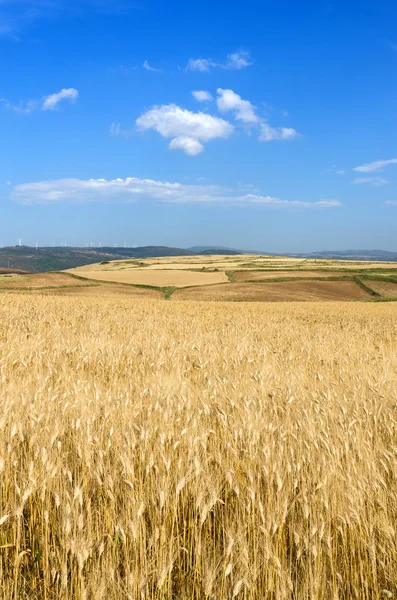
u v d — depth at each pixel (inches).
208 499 150.6
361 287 3326.8
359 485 153.6
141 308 1111.6
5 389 241.6
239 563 132.0
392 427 220.8
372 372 355.6
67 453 169.9
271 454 168.2
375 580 133.1
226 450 178.7
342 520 142.9
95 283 3139.8
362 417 229.6
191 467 155.2
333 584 129.4
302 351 522.3
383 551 138.0
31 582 131.3
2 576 128.6
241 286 3112.7
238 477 162.4
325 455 173.8
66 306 1015.0
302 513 151.0
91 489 159.6
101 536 138.3
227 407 225.5
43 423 187.5
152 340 549.0
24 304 983.6
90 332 617.3
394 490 160.4
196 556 135.3
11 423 186.1
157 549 133.3
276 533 143.0
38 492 147.8
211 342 558.6
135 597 123.0
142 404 223.3
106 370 371.6
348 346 602.2
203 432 186.1
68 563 135.7
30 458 160.4
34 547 141.3
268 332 734.5
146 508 150.5
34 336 525.7
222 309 1275.8
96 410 207.5
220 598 125.7
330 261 5895.7
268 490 149.2
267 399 247.6
